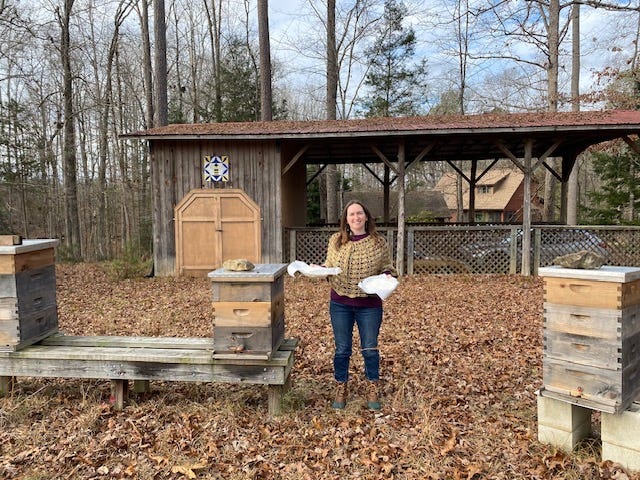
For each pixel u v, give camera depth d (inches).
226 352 131.7
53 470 115.3
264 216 411.8
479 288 351.3
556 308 114.2
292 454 120.6
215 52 1059.9
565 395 113.4
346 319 143.2
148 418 140.7
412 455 118.4
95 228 959.6
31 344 149.6
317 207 939.3
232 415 140.6
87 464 117.4
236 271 133.3
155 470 114.5
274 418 139.4
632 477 103.6
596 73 650.2
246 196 411.5
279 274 137.0
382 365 188.5
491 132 354.3
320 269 134.0
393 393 159.9
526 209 397.1
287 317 271.7
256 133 375.2
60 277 435.5
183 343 151.6
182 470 113.2
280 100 1219.9
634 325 109.3
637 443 104.9
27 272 146.5
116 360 139.6
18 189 764.6
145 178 938.1
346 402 149.1
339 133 366.9
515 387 163.9
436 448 120.6
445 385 167.0
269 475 112.4
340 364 144.6
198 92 1043.3
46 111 833.5
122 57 991.6
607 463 108.7
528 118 385.1
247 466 115.8
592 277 106.6
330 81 792.3
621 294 103.3
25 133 723.4
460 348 211.0
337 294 142.5
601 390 107.6
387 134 361.1
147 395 158.1
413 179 1337.4
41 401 152.0
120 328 254.4
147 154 943.7
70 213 692.7
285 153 433.7
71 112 720.3
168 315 281.3
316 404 150.0
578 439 118.3
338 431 131.3
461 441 124.6
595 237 399.5
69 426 135.6
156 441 127.7
